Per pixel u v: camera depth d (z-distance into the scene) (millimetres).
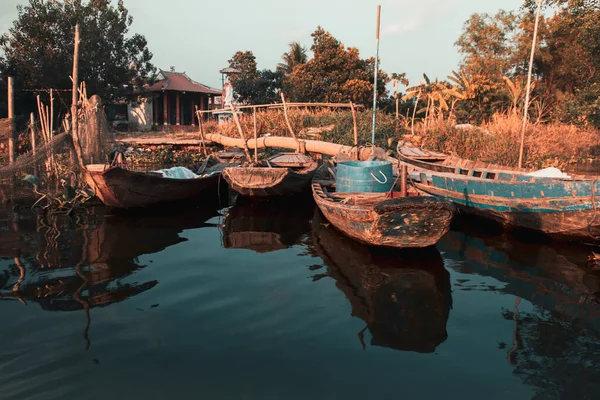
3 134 10414
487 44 38875
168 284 5398
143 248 6973
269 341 3996
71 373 3457
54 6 26375
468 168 11039
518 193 7457
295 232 8180
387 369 3566
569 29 30812
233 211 10289
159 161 18812
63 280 5500
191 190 10797
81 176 10625
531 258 6477
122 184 9062
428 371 3547
